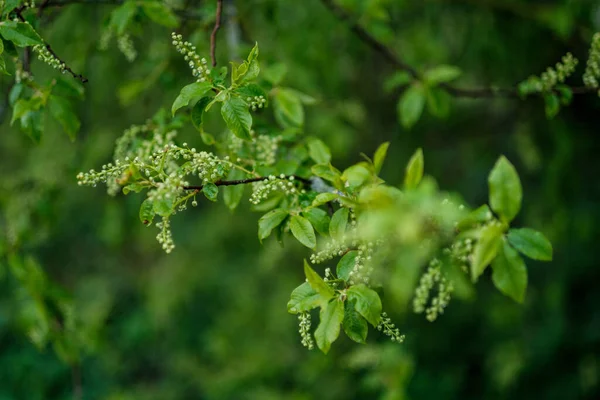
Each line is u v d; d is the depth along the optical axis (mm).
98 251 7473
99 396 6637
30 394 6332
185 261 6367
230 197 2051
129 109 4496
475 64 4863
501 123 5387
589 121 4746
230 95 1725
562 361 5703
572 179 4977
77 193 5273
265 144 2205
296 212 1798
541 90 2744
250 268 6441
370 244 1590
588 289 5684
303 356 5984
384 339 5777
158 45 3262
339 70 4855
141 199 4090
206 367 6535
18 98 2268
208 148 2619
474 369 6320
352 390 5621
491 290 6148
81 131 4387
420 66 3324
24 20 2090
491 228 1506
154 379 7051
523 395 5809
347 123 4793
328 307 1598
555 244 5195
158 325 6754
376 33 3754
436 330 6387
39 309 3137
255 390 5770
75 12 3828
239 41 3016
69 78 2371
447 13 4875
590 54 2625
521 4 4301
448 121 5387
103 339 3758
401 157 5668
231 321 6289
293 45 4176
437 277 1678
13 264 3158
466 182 5938
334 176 1770
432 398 6000
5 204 3561
